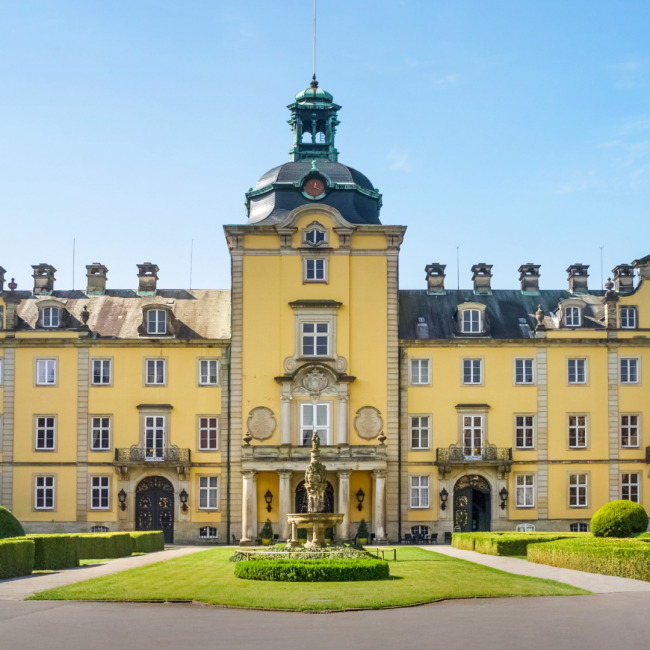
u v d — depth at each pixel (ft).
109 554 138.72
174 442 190.29
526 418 194.18
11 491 189.88
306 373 188.55
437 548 165.37
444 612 76.89
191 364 192.44
